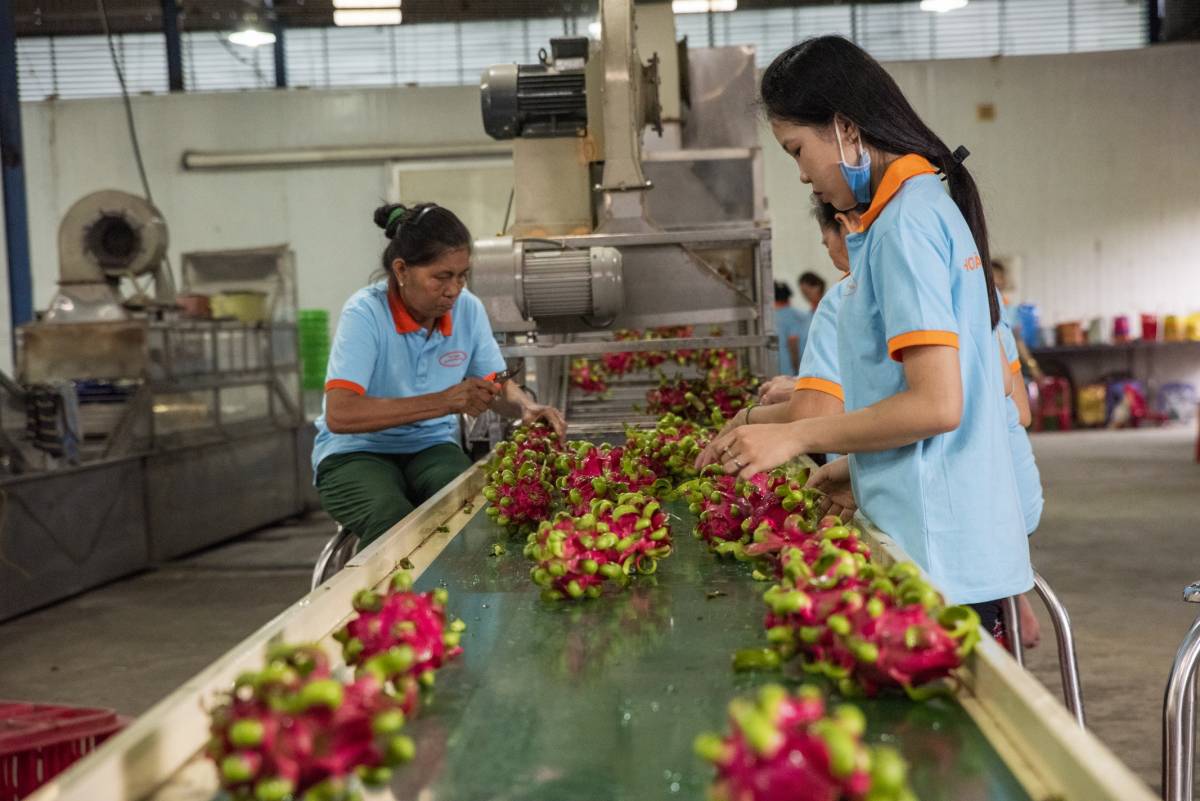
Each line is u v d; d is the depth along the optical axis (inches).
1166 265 458.9
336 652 49.9
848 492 76.7
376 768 34.7
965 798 34.5
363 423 106.1
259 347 294.0
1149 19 461.1
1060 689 142.6
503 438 132.3
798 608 43.7
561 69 143.6
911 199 58.5
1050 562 216.5
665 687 45.3
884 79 60.3
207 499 263.0
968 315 60.1
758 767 28.8
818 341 79.0
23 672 168.6
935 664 41.3
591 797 35.6
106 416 236.8
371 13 367.6
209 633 189.3
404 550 71.1
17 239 271.4
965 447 60.9
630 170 124.1
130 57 448.8
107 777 33.8
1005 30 463.5
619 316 124.6
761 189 167.6
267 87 448.1
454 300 110.7
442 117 426.9
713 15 465.4
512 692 45.4
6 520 196.5
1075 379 470.9
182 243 428.1
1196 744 120.8
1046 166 456.1
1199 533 239.3
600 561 59.1
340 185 427.2
